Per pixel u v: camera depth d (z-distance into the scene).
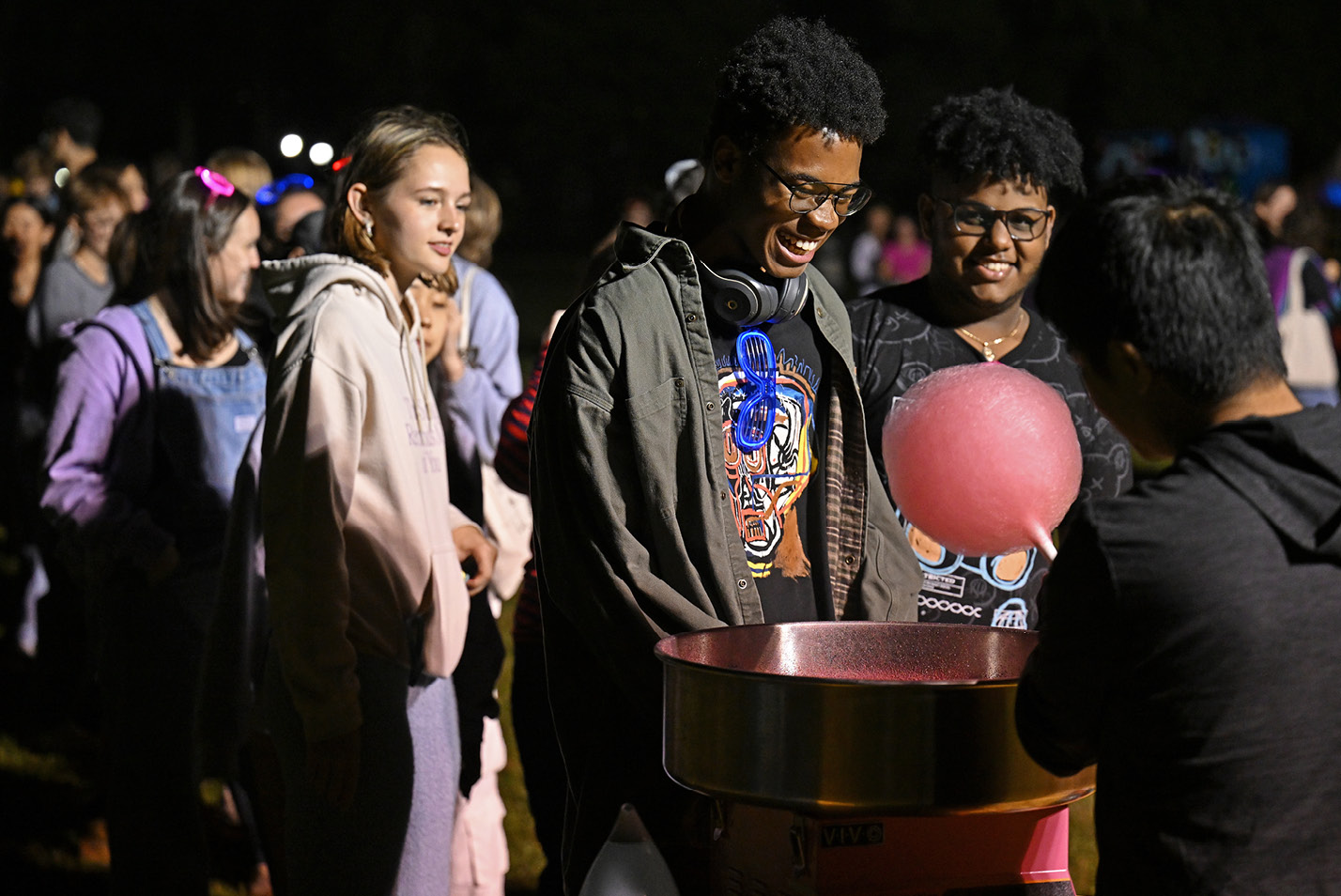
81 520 3.04
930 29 32.53
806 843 1.74
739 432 2.17
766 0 34.97
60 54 31.69
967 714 1.58
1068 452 1.84
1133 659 1.45
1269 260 7.24
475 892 3.33
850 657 1.99
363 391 2.38
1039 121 2.64
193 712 3.15
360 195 2.62
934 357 2.68
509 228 36.94
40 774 4.70
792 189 2.00
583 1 34.94
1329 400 7.27
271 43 33.28
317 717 2.34
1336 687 1.42
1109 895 1.52
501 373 4.29
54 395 3.14
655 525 2.03
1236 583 1.40
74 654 4.96
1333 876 1.42
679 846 2.10
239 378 3.26
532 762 3.11
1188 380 1.48
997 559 2.66
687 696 1.68
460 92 35.88
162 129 32.75
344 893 2.43
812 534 2.29
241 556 2.82
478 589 2.92
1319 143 32.16
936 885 1.77
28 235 6.60
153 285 3.22
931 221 2.75
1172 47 32.31
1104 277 1.50
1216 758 1.41
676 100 34.88
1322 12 32.78
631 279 2.05
